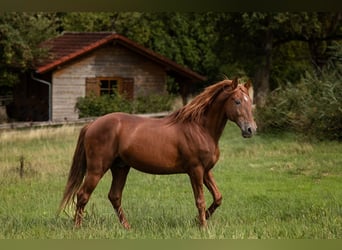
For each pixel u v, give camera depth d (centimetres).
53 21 3603
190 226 1037
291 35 3647
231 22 3534
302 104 2427
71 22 4362
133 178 1695
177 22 4275
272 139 2381
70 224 1061
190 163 1040
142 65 3509
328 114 2283
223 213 1195
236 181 1638
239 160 1973
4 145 2275
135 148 1039
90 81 3378
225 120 1053
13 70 3334
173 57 4344
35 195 1430
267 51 3531
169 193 1476
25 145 2277
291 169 1805
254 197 1413
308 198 1398
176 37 4366
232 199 1388
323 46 3706
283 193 1469
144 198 1405
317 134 2303
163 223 1063
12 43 3066
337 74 2517
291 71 4184
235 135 2512
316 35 3612
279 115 2442
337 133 2281
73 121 2891
